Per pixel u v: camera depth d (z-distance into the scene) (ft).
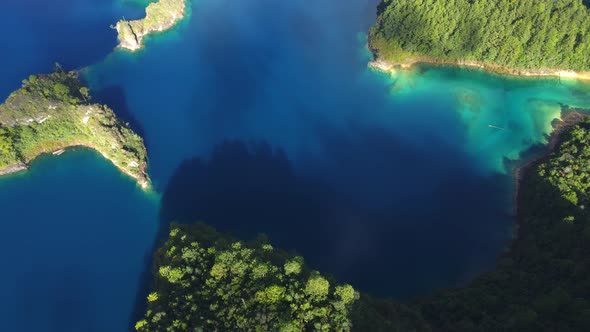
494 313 374.22
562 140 557.33
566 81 652.89
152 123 616.39
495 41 651.66
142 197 531.50
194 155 579.07
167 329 320.29
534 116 616.80
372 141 595.88
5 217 513.04
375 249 481.05
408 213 515.09
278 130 611.06
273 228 502.38
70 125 562.25
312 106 643.04
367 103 646.74
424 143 592.19
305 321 306.14
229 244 387.14
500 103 637.71
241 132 608.60
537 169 510.58
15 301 443.73
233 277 344.28
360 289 447.42
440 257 472.85
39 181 545.03
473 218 506.89
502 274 418.72
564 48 629.51
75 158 563.07
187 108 637.71
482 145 586.04
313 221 508.53
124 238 495.82
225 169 563.48
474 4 644.69
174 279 356.38
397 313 370.12
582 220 414.41
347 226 504.43
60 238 495.82
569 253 397.80
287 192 538.06
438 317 383.24
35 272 467.11
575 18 616.80
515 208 510.58
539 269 399.03
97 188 538.06
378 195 533.96
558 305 332.80
